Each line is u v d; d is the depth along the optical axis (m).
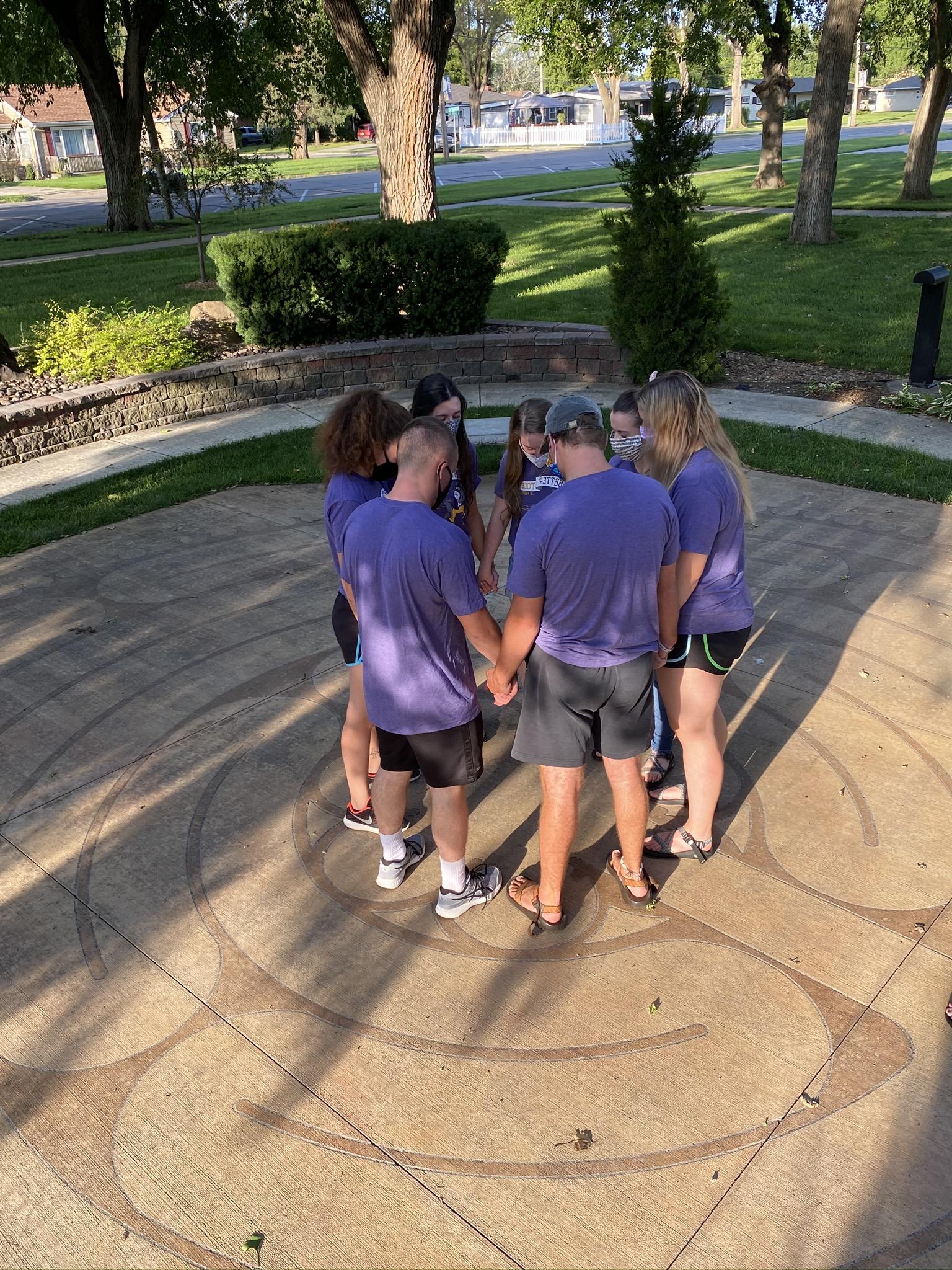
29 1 22.23
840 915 3.32
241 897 3.48
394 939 3.28
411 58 12.88
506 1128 2.61
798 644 5.08
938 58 21.12
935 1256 2.27
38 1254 2.34
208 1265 2.31
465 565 2.88
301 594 5.82
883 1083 2.71
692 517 2.92
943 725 4.39
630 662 2.90
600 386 10.30
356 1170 2.52
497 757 4.29
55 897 3.50
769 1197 2.42
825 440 8.13
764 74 26.09
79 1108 2.70
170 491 7.57
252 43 23.27
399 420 3.25
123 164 24.86
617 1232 2.35
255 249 10.11
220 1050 2.87
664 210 9.33
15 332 12.94
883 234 18.39
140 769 4.23
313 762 4.25
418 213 13.72
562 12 22.84
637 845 3.28
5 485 7.98
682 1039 2.86
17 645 5.32
